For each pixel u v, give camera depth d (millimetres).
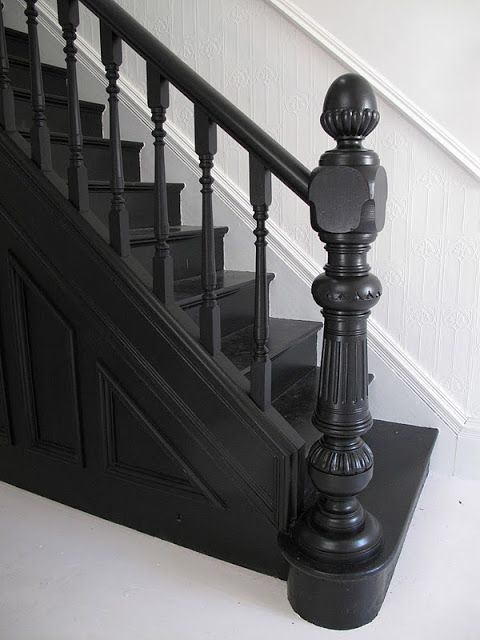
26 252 1559
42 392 1668
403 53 1815
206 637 1200
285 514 1333
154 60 1268
